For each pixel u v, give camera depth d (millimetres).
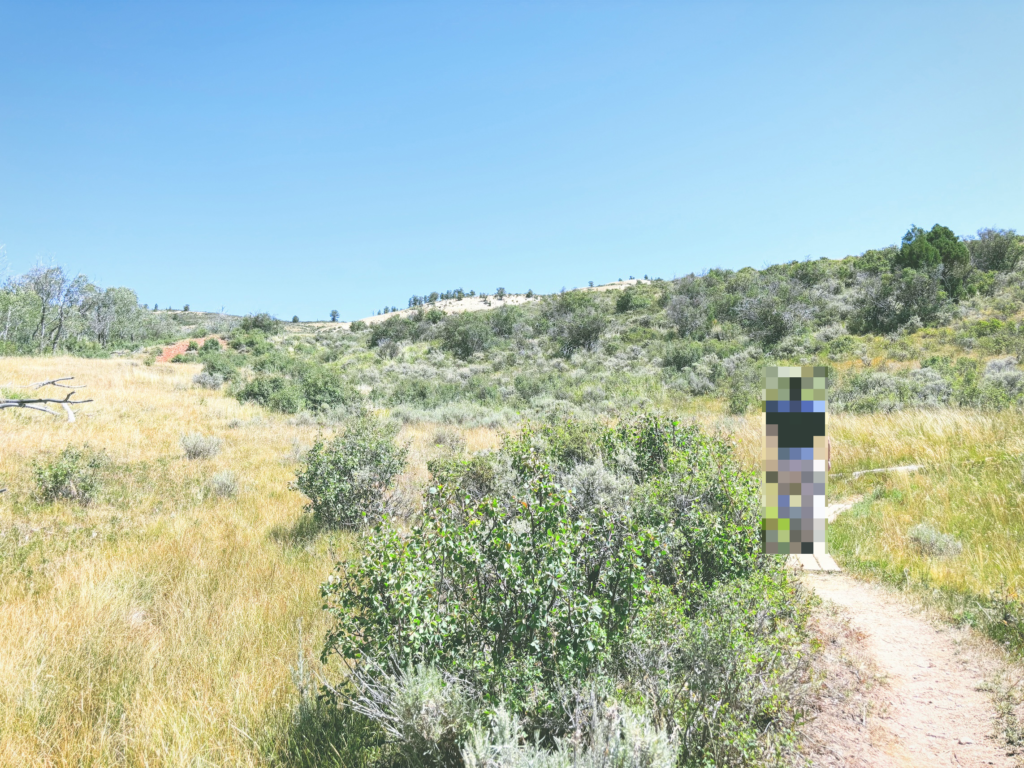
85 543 7262
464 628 3264
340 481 7980
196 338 56812
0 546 6934
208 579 5914
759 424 13703
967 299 30703
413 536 3479
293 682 3680
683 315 37344
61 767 3178
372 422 9344
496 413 20016
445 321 52031
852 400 17375
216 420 17719
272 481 10883
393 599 3146
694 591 3943
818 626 4512
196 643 4520
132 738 3357
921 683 3699
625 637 3330
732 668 2938
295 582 5766
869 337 28203
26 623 4668
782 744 2803
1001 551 5875
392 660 3102
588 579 3711
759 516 4605
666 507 4352
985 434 9961
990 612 4543
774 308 32688
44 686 3852
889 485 8812
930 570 5648
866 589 5434
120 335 61562
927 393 16219
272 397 22016
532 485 3637
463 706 2768
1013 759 2904
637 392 23297
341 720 3389
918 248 34344
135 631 4781
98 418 15711
